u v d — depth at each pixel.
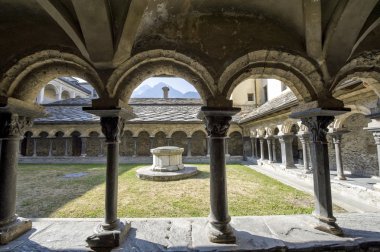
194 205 5.59
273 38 3.49
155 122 16.09
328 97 3.52
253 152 15.38
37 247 3.09
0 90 3.28
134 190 7.21
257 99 19.81
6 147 3.39
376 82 3.81
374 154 7.92
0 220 3.28
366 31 3.35
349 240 3.15
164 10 3.27
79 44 3.17
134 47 3.36
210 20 3.47
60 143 17.58
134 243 3.18
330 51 3.40
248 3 3.39
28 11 3.29
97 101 3.35
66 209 5.34
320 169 3.59
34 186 8.02
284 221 3.89
